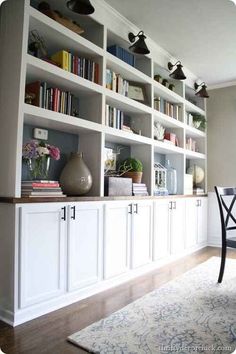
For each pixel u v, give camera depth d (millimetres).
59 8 2334
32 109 1917
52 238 1975
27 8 1882
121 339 1590
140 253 2842
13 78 1876
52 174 2406
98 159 2486
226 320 1831
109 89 2584
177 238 3510
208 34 2900
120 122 2797
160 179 3477
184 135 3838
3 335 1637
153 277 2742
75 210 2135
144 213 2910
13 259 1770
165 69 3449
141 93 3086
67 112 2309
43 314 1910
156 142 3223
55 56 2242
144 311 1959
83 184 2312
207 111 4496
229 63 3604
